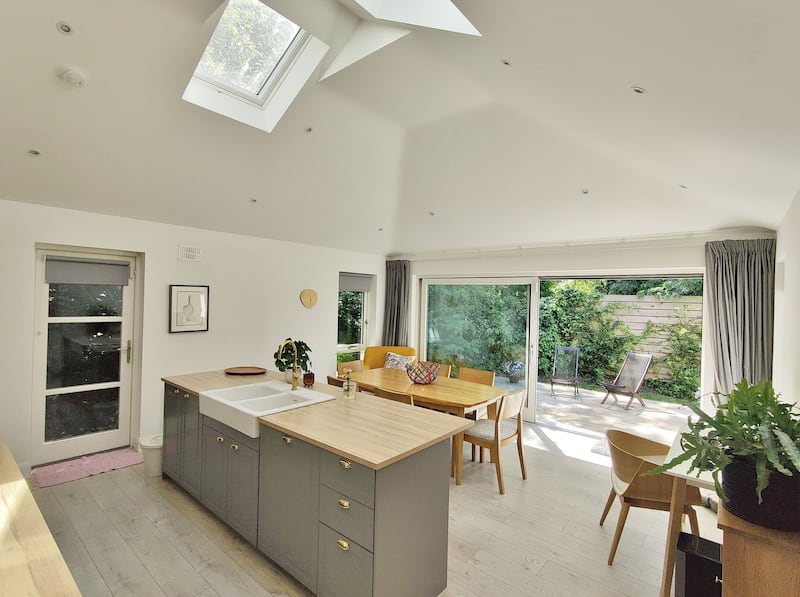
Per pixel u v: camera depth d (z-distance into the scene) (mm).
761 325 3529
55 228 3357
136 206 3613
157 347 3959
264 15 2500
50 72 2229
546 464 3881
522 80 2172
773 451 1172
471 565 2338
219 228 4344
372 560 1737
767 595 1240
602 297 7004
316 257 5387
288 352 3182
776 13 939
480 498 3168
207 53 2631
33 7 1888
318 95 2881
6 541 1399
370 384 3906
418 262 6105
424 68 2486
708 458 1311
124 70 2309
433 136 3449
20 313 3209
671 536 1968
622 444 2762
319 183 3949
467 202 4316
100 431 3828
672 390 6449
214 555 2367
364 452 1804
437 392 3646
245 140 3135
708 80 1412
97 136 2746
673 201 3479
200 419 2814
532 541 2592
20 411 3234
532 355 5223
